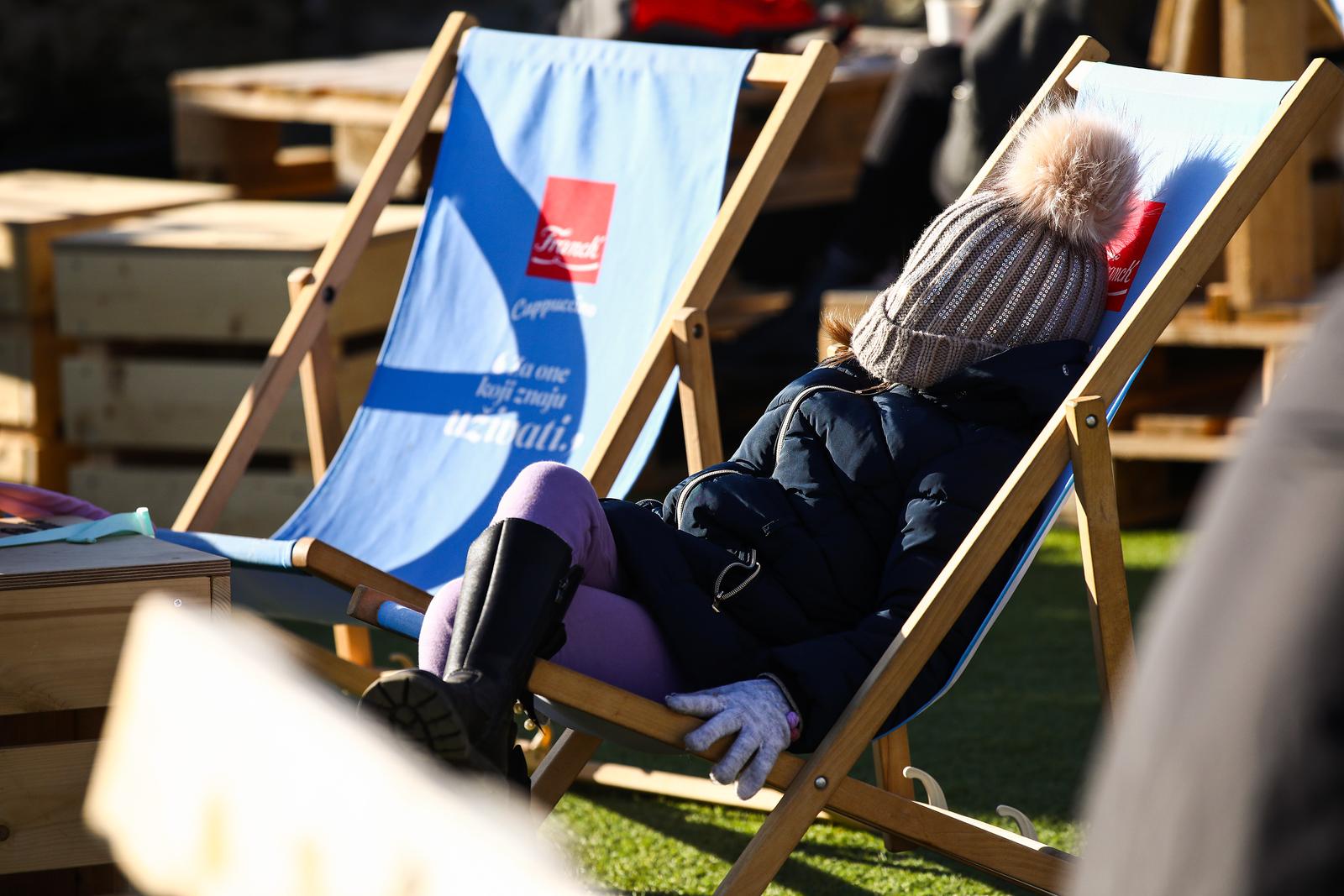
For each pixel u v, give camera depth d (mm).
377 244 15516
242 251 15398
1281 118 7863
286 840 3877
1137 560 15914
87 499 16312
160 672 4559
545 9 41344
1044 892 7629
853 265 20219
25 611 6723
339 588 7887
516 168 11891
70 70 40219
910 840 7516
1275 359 15531
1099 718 11992
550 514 6984
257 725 4043
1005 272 7988
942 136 19328
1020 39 17016
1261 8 14773
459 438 11141
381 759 3623
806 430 8016
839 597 7648
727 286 23312
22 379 16406
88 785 6473
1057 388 7766
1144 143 9133
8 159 37562
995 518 7266
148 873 4645
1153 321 7578
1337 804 2268
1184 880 2371
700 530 7906
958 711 12234
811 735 7176
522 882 3234
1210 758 2369
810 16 21078
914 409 7918
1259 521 2434
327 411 11477
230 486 10930
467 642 6426
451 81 12367
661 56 11586
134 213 17609
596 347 11070
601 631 7238
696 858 9617
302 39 44438
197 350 16562
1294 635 2326
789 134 10242
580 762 8469
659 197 11234
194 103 23328
